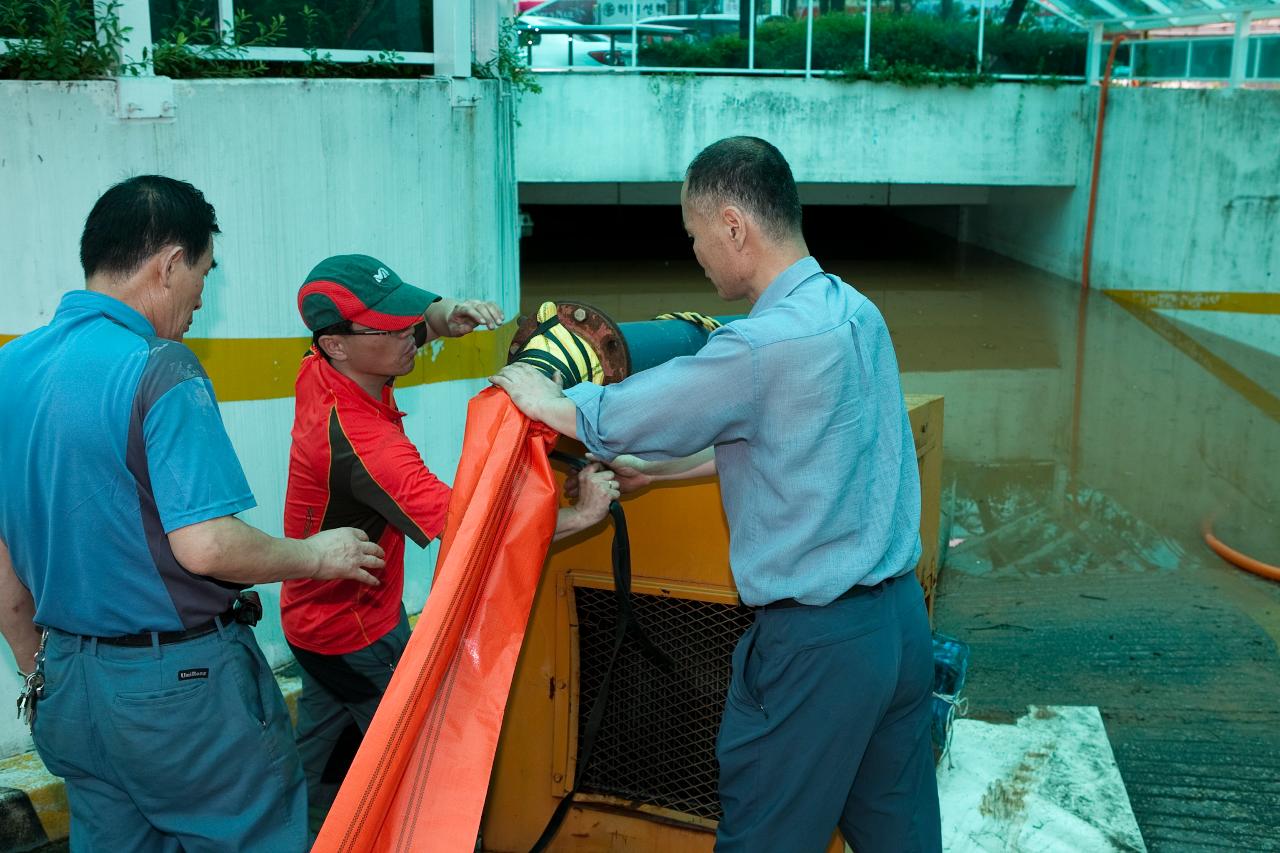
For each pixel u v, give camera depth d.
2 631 2.36
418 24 4.05
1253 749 3.84
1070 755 3.56
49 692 2.22
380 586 2.79
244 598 2.33
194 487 2.06
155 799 2.24
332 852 1.94
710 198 2.18
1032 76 12.33
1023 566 5.49
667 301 11.84
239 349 3.67
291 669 3.97
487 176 4.17
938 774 3.43
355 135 3.74
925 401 3.21
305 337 3.78
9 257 3.23
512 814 2.95
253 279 3.65
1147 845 3.32
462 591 2.10
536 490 2.25
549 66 11.88
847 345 2.08
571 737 2.86
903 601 2.24
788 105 12.07
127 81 3.27
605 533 2.70
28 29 3.33
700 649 2.76
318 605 2.73
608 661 2.83
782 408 2.06
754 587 2.17
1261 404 8.34
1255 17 10.18
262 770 2.30
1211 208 10.46
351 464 2.58
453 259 4.09
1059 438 7.48
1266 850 3.30
